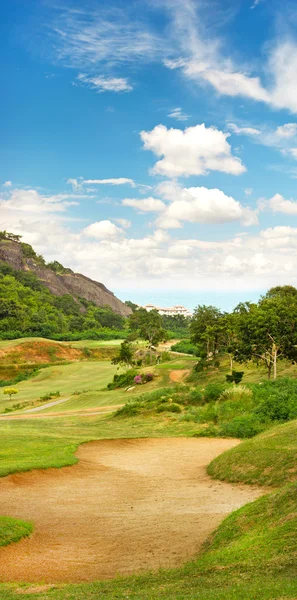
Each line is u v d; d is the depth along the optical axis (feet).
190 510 43.78
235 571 25.84
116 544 35.53
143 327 316.19
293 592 20.13
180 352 355.56
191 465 67.62
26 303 631.15
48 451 73.00
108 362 352.28
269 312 164.96
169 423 107.24
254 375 180.55
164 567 30.19
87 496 50.11
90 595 23.99
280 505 34.17
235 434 88.53
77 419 130.52
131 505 46.34
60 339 527.81
